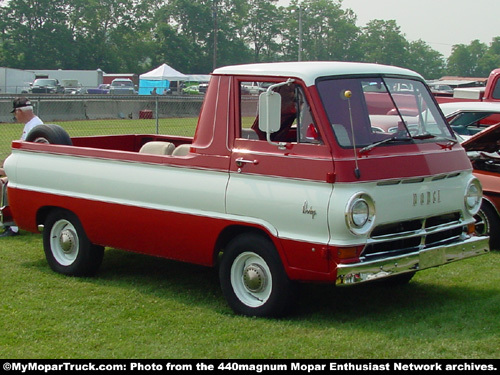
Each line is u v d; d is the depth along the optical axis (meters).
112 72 98.25
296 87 5.90
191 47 99.12
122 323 6.02
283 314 6.02
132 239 6.94
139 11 104.31
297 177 5.69
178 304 6.58
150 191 6.68
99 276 7.66
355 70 6.19
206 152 6.30
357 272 5.45
